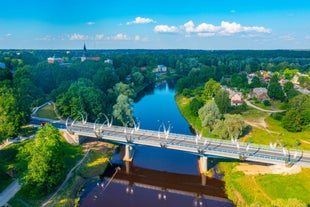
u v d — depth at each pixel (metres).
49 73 169.00
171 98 190.88
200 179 82.88
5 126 88.06
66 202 67.94
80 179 79.88
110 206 69.19
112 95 148.88
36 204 65.19
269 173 75.38
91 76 191.75
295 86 195.88
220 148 84.31
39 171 65.75
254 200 65.75
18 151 85.31
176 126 128.12
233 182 75.31
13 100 94.62
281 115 123.00
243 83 196.75
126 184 80.75
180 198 73.75
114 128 103.62
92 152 96.00
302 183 67.94
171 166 91.19
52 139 71.44
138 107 163.50
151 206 69.62
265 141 97.62
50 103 139.62
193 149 83.12
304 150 84.81
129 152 94.56
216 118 111.75
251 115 133.00
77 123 110.06
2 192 67.69
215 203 71.06
